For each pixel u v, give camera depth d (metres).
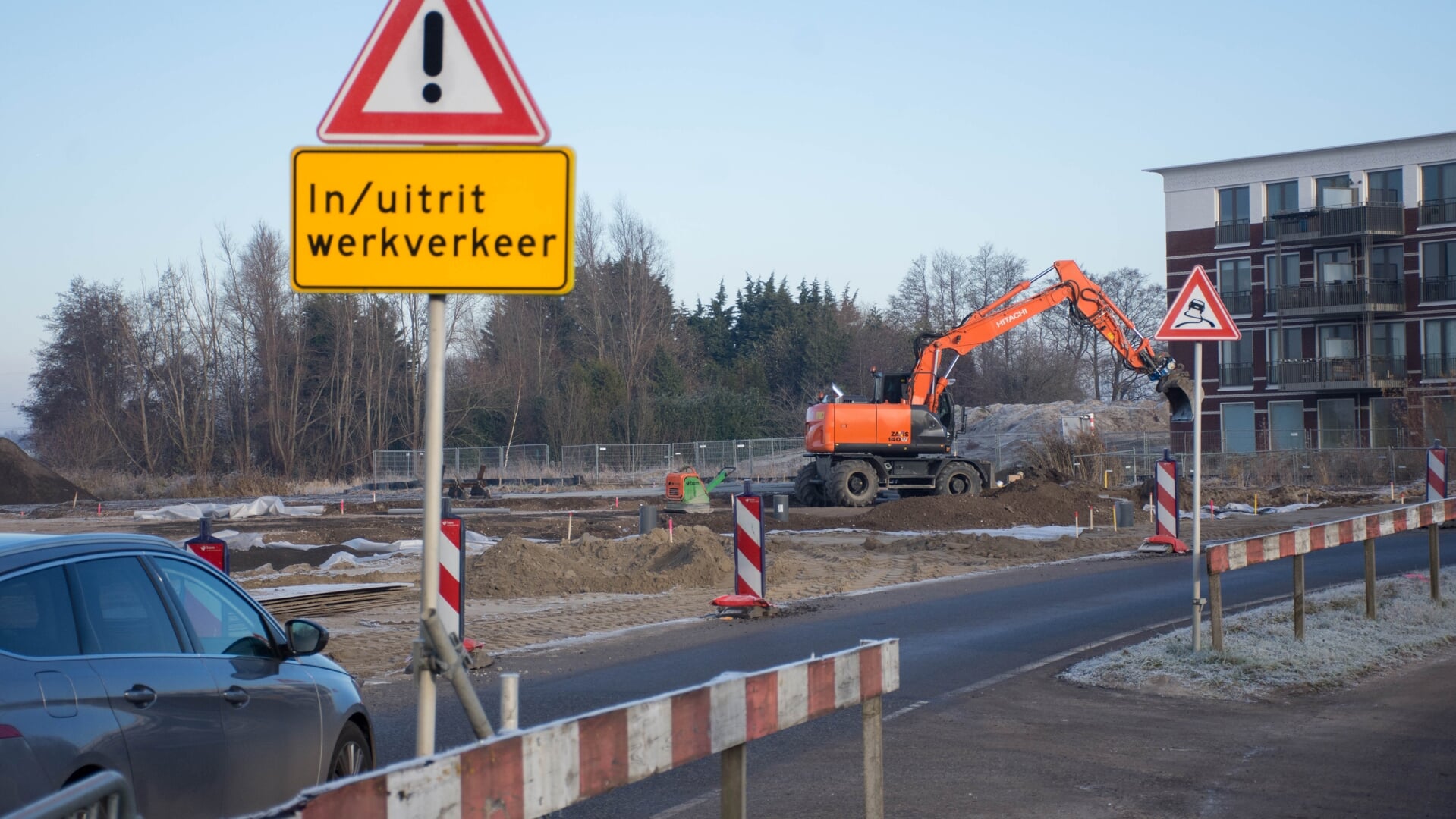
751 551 13.94
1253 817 6.27
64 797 2.25
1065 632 12.55
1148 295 84.38
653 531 20.31
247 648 5.32
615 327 74.62
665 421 67.44
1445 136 49.06
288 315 65.00
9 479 47.31
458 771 2.90
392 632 12.98
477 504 42.03
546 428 67.12
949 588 16.39
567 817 6.33
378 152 3.76
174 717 4.52
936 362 33.38
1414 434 43.22
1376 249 50.78
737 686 4.00
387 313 65.44
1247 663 9.98
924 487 33.44
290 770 5.27
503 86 3.77
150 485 53.34
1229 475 42.91
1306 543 11.13
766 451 58.69
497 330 70.75
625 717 3.49
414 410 65.25
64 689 4.09
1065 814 6.30
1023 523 28.45
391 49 3.77
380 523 31.73
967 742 7.94
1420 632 11.77
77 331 67.50
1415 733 8.04
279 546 23.69
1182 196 54.66
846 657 4.70
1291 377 51.34
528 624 13.41
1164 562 19.19
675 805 6.56
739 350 95.75
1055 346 88.31
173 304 64.31
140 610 4.71
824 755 7.61
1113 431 61.94
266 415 63.56
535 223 3.76
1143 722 8.49
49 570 4.35
